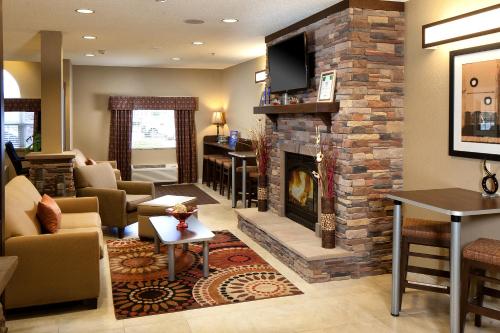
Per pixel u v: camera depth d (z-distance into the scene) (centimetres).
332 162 405
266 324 313
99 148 945
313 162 457
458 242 273
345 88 397
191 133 1002
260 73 739
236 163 750
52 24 504
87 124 933
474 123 336
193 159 1007
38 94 873
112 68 938
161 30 540
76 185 561
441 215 377
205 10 441
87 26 515
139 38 595
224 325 312
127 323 315
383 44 404
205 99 1005
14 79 860
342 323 315
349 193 400
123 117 949
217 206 737
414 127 402
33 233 350
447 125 364
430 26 358
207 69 999
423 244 319
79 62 865
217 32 552
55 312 333
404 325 312
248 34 565
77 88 920
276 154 544
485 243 286
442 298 359
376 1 398
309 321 318
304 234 455
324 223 407
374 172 408
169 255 392
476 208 275
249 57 794
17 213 344
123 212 545
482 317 322
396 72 410
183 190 904
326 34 429
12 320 319
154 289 377
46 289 325
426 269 326
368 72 401
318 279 393
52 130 546
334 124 414
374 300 356
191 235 397
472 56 335
